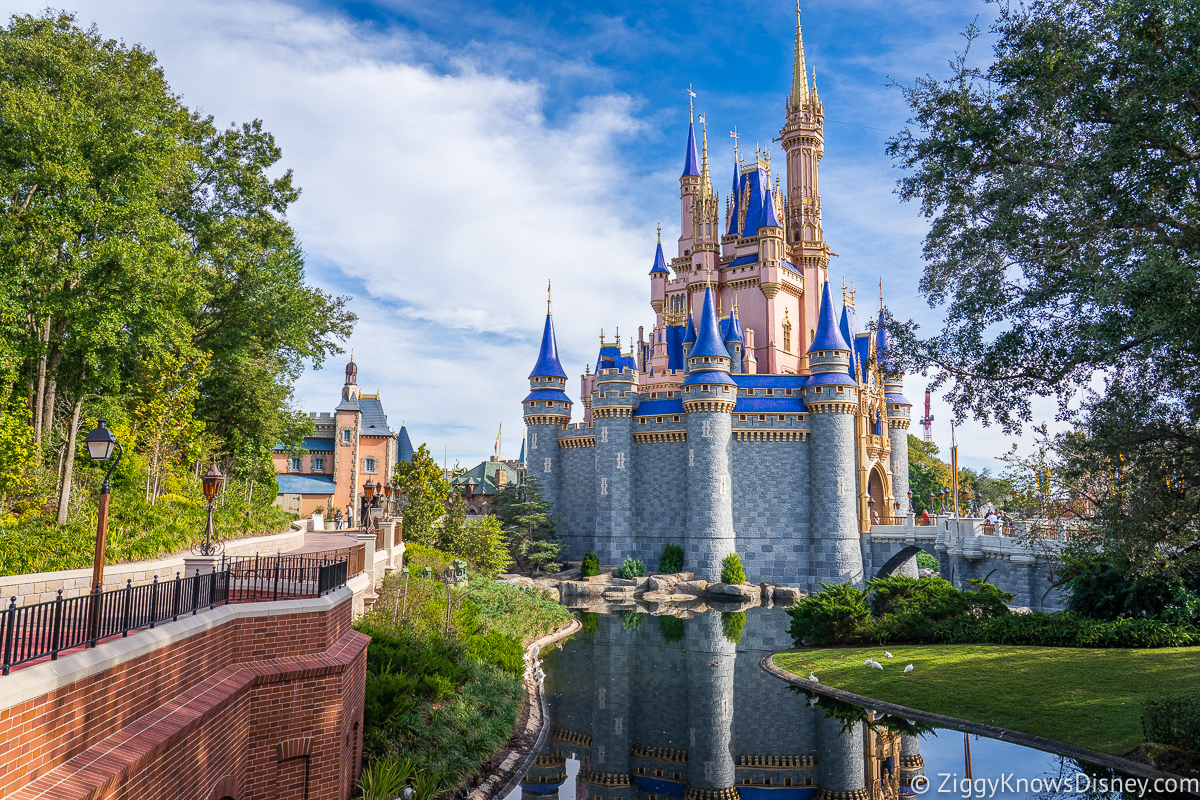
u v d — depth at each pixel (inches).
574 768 1055.6
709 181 4205.2
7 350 952.3
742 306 3983.8
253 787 579.8
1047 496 1112.2
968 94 882.1
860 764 1061.1
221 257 1489.9
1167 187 722.8
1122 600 1373.0
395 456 3873.0
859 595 1720.0
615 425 3425.2
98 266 1043.9
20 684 339.3
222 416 1800.0
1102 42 759.7
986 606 1572.3
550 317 3863.2
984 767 946.1
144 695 447.8
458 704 1010.1
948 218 887.1
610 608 2733.8
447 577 2030.0
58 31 1219.9
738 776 1090.1
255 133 1606.8
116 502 1130.0
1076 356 794.8
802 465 3257.9
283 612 619.2
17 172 1018.1
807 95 4298.7
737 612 2640.3
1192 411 770.8
